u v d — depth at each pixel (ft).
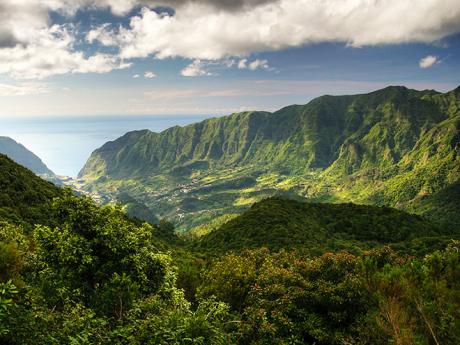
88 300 47.73
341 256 78.69
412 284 44.86
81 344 32.14
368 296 55.11
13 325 30.32
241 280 78.59
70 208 52.60
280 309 64.75
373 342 47.70
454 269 45.01
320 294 65.41
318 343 61.41
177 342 35.09
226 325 59.41
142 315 41.70
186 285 88.22
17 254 46.85
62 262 47.55
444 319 38.83
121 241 51.47
